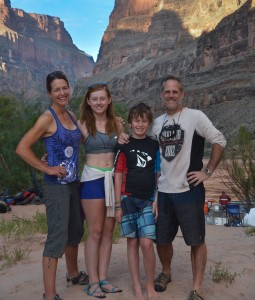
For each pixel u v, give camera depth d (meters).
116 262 5.48
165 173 4.18
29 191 14.94
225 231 8.47
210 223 11.44
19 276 5.10
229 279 4.58
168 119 4.25
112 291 4.23
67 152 4.10
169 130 4.18
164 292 4.24
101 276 4.34
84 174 4.31
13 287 4.62
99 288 4.20
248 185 11.63
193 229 4.09
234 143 11.95
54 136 4.05
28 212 12.31
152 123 4.34
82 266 5.37
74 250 4.48
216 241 6.99
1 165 16.70
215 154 4.12
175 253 5.90
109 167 4.29
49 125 4.05
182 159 4.11
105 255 4.39
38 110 18.00
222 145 4.11
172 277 4.71
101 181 4.27
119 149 4.21
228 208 11.42
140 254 5.85
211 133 4.10
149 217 4.15
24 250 6.59
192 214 4.10
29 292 4.42
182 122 4.15
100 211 4.28
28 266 5.61
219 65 172.00
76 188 4.27
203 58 183.75
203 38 189.88
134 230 4.20
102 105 4.23
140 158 4.16
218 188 26.44
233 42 171.62
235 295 4.28
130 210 4.18
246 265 5.17
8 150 16.25
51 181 4.06
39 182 15.98
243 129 11.82
